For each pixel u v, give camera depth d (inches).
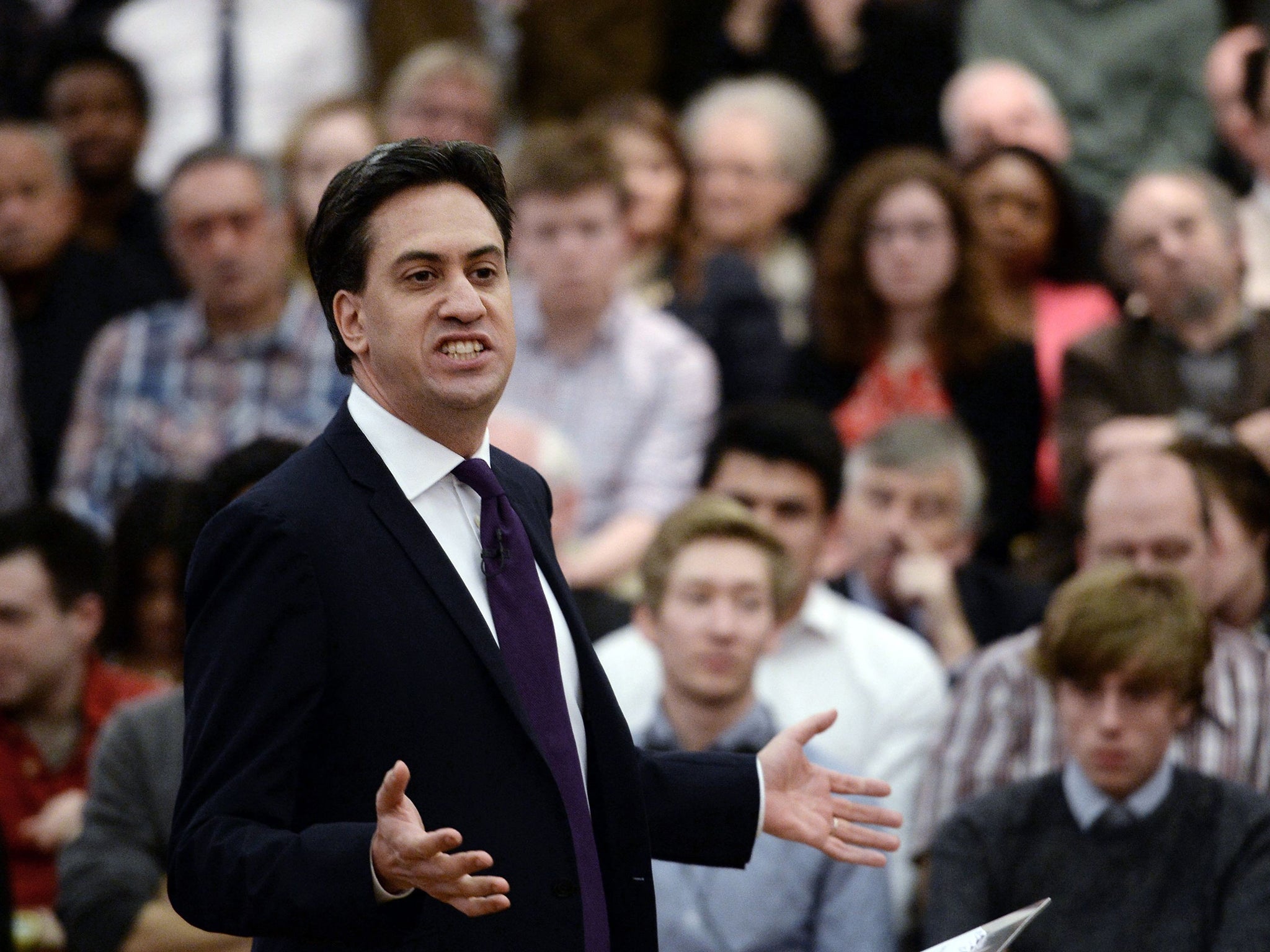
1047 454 441.7
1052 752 309.9
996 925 190.9
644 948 173.0
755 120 526.6
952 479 372.5
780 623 308.2
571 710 174.9
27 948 316.2
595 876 170.7
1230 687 303.0
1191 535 317.1
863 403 442.0
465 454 176.2
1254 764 297.0
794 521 354.0
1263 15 580.4
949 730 317.4
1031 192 473.4
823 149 547.2
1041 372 452.4
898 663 341.7
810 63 586.2
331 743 164.6
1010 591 372.8
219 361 438.3
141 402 438.6
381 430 172.9
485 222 169.3
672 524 306.5
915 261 438.6
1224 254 419.5
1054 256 479.2
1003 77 526.3
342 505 168.9
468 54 548.4
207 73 578.9
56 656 335.0
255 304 436.1
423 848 145.7
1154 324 425.4
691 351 455.5
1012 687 316.5
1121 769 267.1
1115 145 557.3
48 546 337.4
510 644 171.2
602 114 515.8
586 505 442.9
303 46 585.9
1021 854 275.1
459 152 170.6
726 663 296.5
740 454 355.9
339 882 152.3
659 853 185.8
